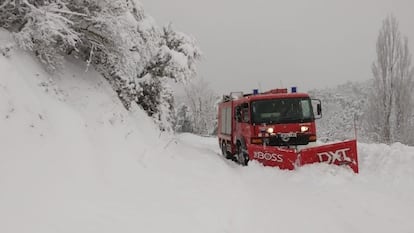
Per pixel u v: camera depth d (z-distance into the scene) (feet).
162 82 48.60
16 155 16.80
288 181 31.22
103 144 24.62
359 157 36.83
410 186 26.91
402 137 87.15
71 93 27.32
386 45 89.15
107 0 26.86
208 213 19.53
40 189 15.90
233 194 25.12
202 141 79.92
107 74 36.35
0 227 12.73
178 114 140.87
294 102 39.88
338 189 27.43
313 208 22.75
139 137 32.22
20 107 19.35
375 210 21.83
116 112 31.17
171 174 26.94
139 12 38.55
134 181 22.22
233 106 48.11
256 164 36.88
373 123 90.43
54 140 19.79
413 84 88.12
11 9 24.23
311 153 33.68
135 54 38.06
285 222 20.06
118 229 14.97
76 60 32.07
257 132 39.14
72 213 15.24
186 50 48.44
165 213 18.13
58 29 23.12
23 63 23.25
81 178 18.74
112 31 27.32
